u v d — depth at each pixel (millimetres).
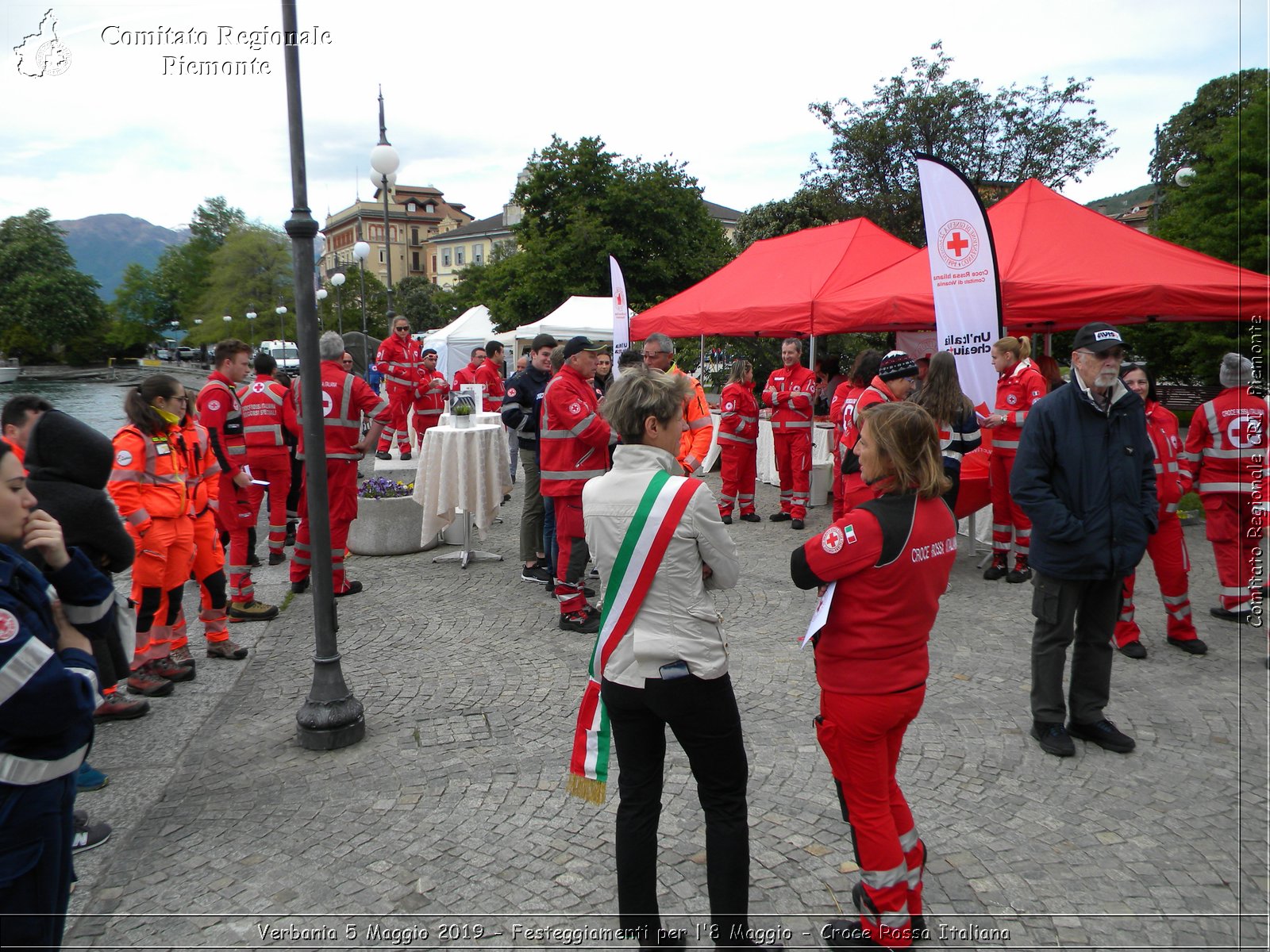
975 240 6699
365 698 4797
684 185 34688
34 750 1977
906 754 4055
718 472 14008
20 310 54750
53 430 2980
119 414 27062
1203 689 4812
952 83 24203
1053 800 3633
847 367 18438
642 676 2504
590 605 6535
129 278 84938
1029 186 9094
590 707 2742
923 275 8820
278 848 3314
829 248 10555
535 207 34594
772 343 24688
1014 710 4555
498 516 10258
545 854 3266
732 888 2574
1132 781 3795
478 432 7770
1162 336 18781
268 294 72938
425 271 103625
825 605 2574
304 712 4195
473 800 3676
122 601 2461
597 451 5859
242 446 6180
